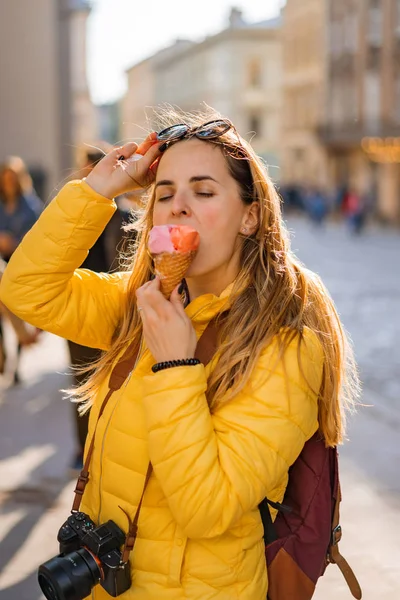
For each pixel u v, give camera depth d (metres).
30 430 5.28
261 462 1.45
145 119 1.99
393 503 4.11
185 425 1.42
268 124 64.12
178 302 1.50
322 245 24.56
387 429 5.41
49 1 18.70
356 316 10.95
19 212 6.54
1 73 18.47
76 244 1.69
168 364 1.46
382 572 3.38
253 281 1.61
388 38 38.91
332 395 1.67
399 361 7.97
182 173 1.58
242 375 1.49
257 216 1.64
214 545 1.53
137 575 1.56
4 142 18.62
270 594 1.62
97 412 1.68
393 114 38.72
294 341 1.53
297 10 50.34
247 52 63.12
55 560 1.54
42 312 1.76
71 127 24.39
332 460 1.75
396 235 29.80
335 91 44.19
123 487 1.58
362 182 41.09
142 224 1.87
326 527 1.68
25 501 4.07
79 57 39.09
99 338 1.85
